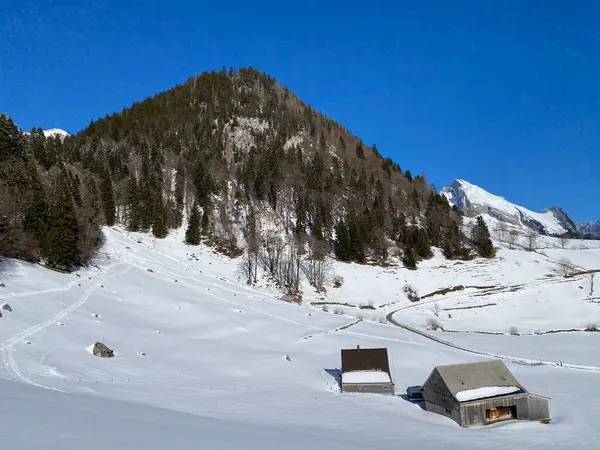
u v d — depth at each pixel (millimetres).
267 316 73312
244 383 43031
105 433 17938
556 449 28594
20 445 15094
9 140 96750
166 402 30109
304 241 116625
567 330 81062
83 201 97500
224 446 18578
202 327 62875
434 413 38594
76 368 35875
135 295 69625
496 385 37969
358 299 99688
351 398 42281
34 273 64000
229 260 108500
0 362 32312
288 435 23578
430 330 80188
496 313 92500
